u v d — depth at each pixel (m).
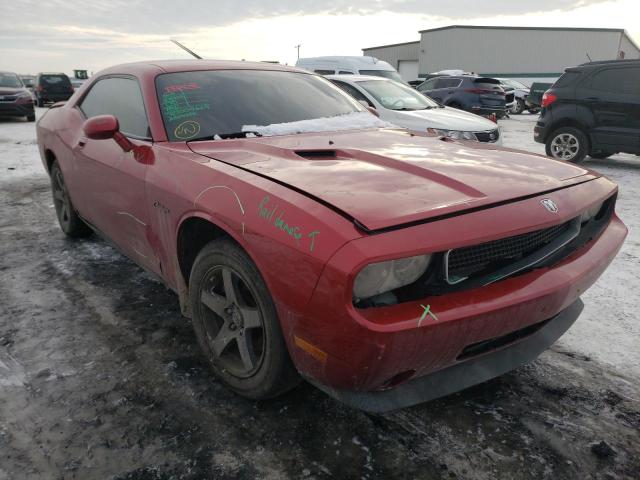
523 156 2.49
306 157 2.26
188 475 1.79
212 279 2.16
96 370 2.40
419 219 1.63
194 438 1.96
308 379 1.85
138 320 2.87
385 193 1.78
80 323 2.83
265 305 1.86
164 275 2.60
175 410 2.12
